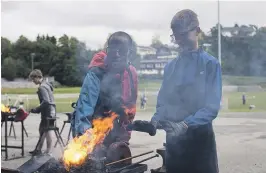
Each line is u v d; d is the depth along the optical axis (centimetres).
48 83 650
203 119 237
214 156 254
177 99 255
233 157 622
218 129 968
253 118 1223
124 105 310
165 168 294
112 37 295
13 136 901
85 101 288
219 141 780
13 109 661
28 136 898
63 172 241
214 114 239
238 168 549
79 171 238
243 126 1029
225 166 561
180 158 258
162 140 814
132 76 315
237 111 1412
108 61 297
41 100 640
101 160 243
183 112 253
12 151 698
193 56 250
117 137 310
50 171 244
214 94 241
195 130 249
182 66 254
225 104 1460
